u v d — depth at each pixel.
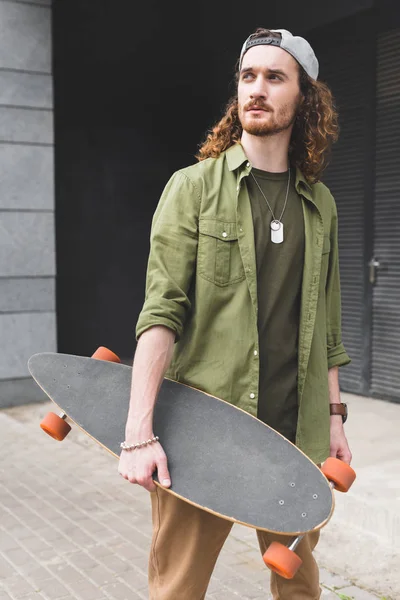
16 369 5.88
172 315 1.59
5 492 3.94
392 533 3.13
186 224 1.64
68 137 7.73
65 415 1.75
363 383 5.76
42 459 4.52
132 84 7.61
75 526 3.44
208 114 7.05
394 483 3.58
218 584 2.81
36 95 5.76
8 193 5.71
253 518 1.43
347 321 5.93
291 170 1.76
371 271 5.61
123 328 8.30
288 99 1.64
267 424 1.71
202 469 1.52
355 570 2.88
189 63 6.97
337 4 5.18
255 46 1.64
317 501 1.47
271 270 1.68
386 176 5.46
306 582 1.93
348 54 5.71
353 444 4.37
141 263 8.33
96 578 2.89
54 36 7.32
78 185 7.86
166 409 1.63
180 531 1.71
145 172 8.14
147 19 6.65
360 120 5.65
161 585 1.76
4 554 3.13
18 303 5.84
